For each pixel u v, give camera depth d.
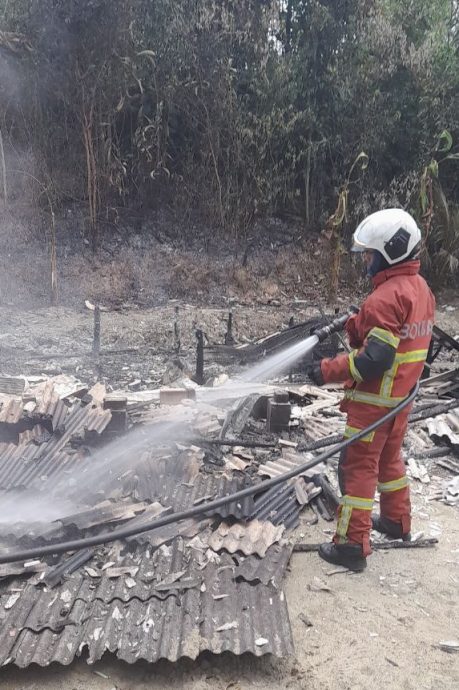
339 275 12.65
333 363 3.19
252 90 12.27
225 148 12.45
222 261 12.42
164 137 12.12
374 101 12.19
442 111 12.38
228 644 2.68
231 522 3.64
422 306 3.20
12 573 3.03
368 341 3.04
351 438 3.16
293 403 6.07
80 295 11.12
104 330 9.52
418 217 12.08
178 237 12.60
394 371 3.19
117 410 4.57
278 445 4.89
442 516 4.13
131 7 10.73
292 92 12.20
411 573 3.49
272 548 3.43
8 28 11.05
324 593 3.28
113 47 10.88
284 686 2.65
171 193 12.81
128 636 2.72
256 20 12.01
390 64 12.17
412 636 2.99
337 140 12.52
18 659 2.57
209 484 3.95
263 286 12.25
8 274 11.10
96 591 2.99
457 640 2.97
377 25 12.14
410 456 4.92
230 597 2.97
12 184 12.05
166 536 3.37
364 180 12.66
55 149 12.17
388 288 3.09
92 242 11.91
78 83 11.06
